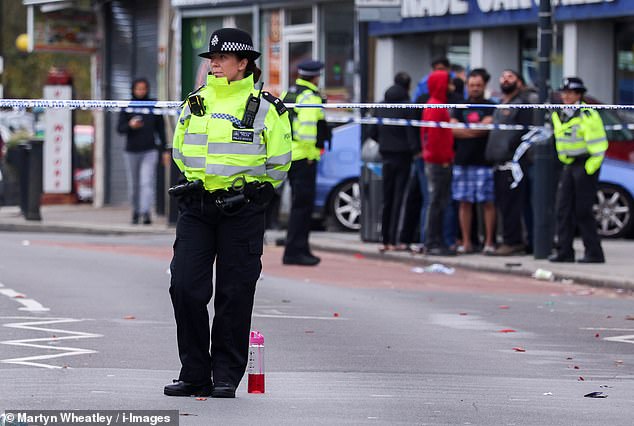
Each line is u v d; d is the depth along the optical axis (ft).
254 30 333.42
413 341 129.08
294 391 101.65
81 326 135.23
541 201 205.87
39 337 127.75
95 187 369.09
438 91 205.57
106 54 375.45
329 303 157.89
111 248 231.91
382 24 308.19
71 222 298.15
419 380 107.86
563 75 274.36
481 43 289.53
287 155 98.68
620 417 93.97
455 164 212.84
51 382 103.81
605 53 272.10
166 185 316.19
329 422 90.17
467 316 149.07
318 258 203.00
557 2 270.87
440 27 294.66
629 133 241.14
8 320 139.23
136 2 365.81
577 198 200.34
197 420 89.76
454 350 124.16
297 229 201.36
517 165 210.18
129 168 285.43
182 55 351.67
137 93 283.59
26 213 305.73
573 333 137.28
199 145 97.09
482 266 200.85
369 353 121.19
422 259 208.95
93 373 108.17
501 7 279.69
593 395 102.47
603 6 262.26
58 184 362.94
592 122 197.77
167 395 98.58
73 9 371.97
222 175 96.53
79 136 405.59
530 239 217.77
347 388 103.45
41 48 369.09
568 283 186.91
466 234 215.92
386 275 192.95
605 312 155.22
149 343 124.36
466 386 105.50
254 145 97.35
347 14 308.81
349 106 132.36
